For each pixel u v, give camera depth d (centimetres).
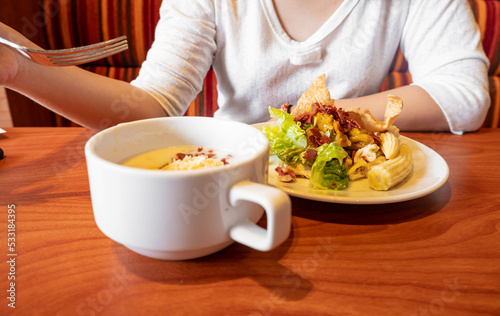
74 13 185
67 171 62
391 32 114
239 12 109
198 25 105
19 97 181
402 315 32
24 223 46
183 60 100
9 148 73
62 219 47
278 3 108
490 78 183
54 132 84
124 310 32
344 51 110
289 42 109
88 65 192
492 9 179
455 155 72
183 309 32
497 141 81
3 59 66
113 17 185
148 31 186
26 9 175
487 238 44
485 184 58
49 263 38
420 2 109
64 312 32
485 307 33
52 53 58
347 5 105
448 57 103
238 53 113
